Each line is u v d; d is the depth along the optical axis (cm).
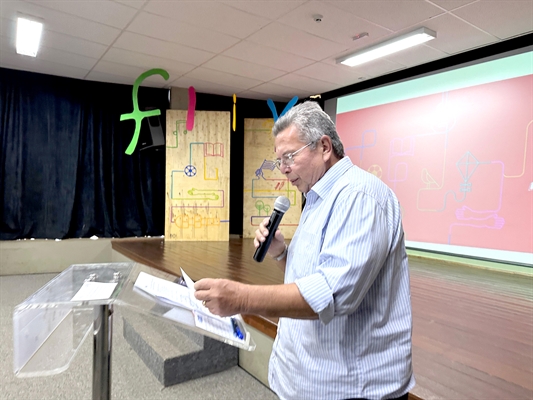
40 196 491
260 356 219
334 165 94
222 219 539
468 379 158
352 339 85
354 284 75
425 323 229
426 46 400
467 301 279
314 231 91
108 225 529
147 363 232
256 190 584
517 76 379
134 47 409
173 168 527
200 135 532
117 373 223
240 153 618
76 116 508
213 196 537
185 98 554
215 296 75
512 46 382
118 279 100
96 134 522
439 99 444
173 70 481
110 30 370
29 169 486
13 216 479
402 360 88
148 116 500
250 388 211
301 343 91
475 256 411
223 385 214
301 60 446
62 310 83
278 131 99
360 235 78
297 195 586
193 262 380
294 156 95
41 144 490
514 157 382
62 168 501
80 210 516
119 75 498
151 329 255
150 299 83
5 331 274
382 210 83
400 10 326
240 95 597
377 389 85
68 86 504
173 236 526
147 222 556
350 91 549
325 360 86
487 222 402
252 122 585
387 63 452
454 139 430
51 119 495
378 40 390
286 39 388
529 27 354
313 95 600
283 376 98
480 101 407
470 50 412
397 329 88
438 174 445
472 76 414
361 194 82
